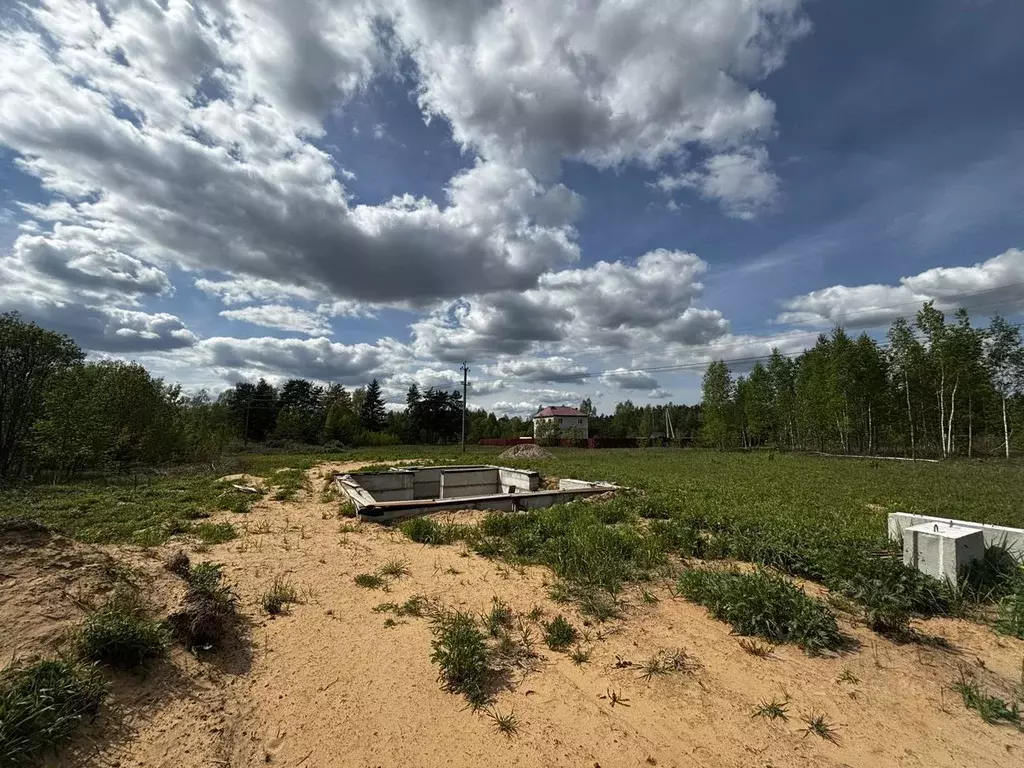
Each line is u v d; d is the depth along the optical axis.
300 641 3.98
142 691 2.98
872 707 3.17
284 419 47.56
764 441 49.62
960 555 5.07
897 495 11.63
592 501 10.61
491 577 5.68
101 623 3.15
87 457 17.22
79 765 2.40
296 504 10.62
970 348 28.25
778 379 42.84
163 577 4.17
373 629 4.24
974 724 3.01
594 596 5.03
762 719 3.03
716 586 4.75
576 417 72.94
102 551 4.22
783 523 7.51
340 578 5.55
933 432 32.59
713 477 15.86
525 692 3.31
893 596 4.38
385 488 14.70
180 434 23.06
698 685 3.41
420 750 2.72
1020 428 29.66
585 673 3.57
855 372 32.12
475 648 3.58
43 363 19.16
